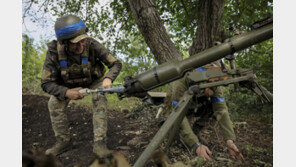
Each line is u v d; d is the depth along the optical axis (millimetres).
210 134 2312
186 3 3887
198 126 2117
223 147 2031
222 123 1706
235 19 3617
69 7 4246
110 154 228
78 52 1915
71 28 1730
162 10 4039
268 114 2590
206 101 1851
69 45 1839
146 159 1244
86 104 4348
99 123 1987
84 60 1961
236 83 1325
